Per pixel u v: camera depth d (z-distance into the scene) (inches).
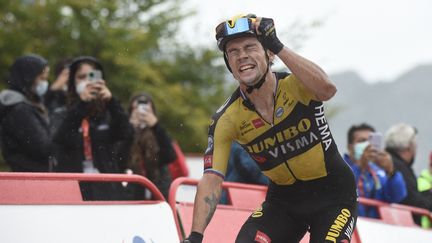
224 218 308.3
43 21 746.2
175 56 855.7
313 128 243.9
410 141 418.9
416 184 409.4
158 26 799.7
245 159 353.4
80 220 259.0
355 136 407.5
